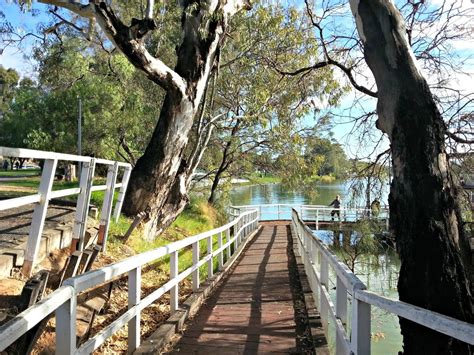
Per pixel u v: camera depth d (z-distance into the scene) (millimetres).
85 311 5078
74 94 21203
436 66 6547
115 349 4918
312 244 7969
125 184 9844
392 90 4223
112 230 9070
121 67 19406
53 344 4070
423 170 3963
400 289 4055
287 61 12617
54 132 24000
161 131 10875
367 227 8266
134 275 4699
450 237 3867
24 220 7379
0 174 42562
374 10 4387
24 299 3404
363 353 3377
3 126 33344
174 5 15352
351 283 3654
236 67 18125
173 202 11922
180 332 5855
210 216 20922
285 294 8148
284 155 21266
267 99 14383
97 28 15172
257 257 13117
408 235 3967
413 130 4043
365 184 7438
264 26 13367
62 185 23500
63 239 6527
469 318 3777
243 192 44656
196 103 10992
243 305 7375
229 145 22609
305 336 5738
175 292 6223
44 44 15305
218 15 10812
